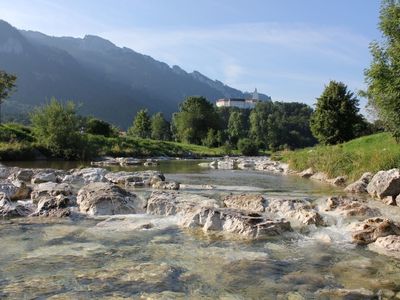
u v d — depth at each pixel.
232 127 158.50
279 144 151.75
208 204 18.14
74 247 12.94
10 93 74.25
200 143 133.75
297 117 187.62
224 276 10.66
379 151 31.77
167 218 17.09
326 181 32.72
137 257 12.02
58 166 45.22
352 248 13.38
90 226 15.64
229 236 14.50
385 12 30.25
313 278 10.62
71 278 10.25
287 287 10.01
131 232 14.88
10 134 59.22
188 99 141.75
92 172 29.06
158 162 60.28
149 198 19.28
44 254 12.16
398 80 27.92
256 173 40.91
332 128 67.88
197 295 9.41
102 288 9.65
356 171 29.95
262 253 12.68
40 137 58.94
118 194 18.88
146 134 138.50
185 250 12.81
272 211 18.34
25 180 27.53
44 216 17.05
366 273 11.05
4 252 12.28
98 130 83.69
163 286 9.86
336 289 9.90
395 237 13.49
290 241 14.07
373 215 17.67
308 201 19.88
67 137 57.66
